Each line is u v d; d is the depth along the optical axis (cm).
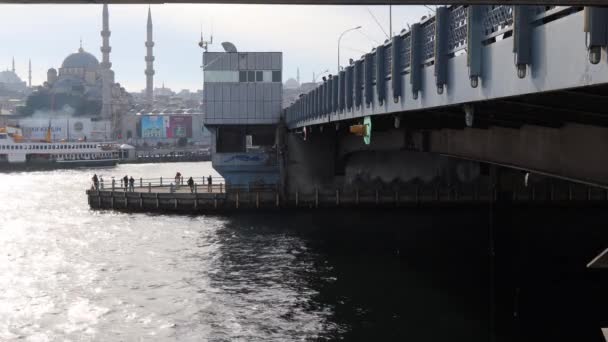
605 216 5734
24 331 2686
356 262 3919
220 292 3259
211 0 567
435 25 1842
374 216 5934
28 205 7731
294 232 5122
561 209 6206
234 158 7019
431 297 3056
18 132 17925
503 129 2339
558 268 3650
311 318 2767
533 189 6312
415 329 2566
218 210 6431
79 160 17725
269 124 6894
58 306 3061
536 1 587
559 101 1491
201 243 4712
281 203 6406
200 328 2678
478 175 6341
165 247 4581
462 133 2859
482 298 3017
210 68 6888
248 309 2941
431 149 3409
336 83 3647
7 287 3444
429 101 1984
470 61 1527
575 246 4328
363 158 6400
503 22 1393
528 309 2812
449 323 2633
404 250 4272
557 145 1941
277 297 3134
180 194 6556
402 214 6028
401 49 2306
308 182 6431
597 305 2864
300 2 571
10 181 12512
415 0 573
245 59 6912
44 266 3997
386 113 2583
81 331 2673
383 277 3497
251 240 4791
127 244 4741
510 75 1358
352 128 2898
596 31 979
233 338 2536
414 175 6384
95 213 6744
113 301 3138
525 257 3978
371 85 2767
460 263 3834
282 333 2575
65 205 7694
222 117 6894
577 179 1836
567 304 2891
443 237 4769
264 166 7038
